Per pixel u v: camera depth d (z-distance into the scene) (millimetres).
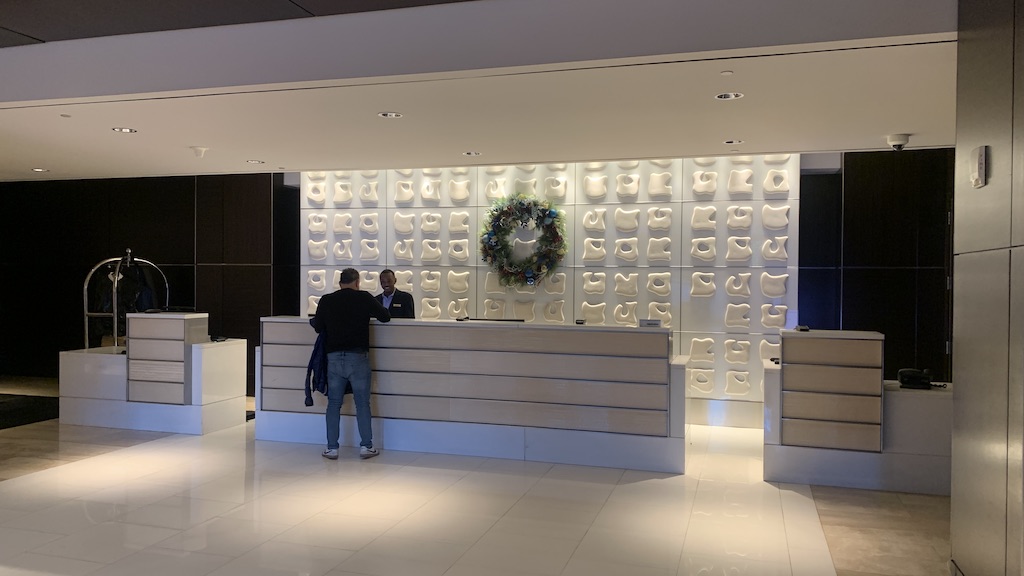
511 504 4750
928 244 7008
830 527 4367
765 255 7398
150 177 9148
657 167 7719
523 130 5770
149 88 4660
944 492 5070
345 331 5832
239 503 4719
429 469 5582
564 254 7906
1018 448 2705
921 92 4535
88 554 3836
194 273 9062
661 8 3859
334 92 4641
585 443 5746
